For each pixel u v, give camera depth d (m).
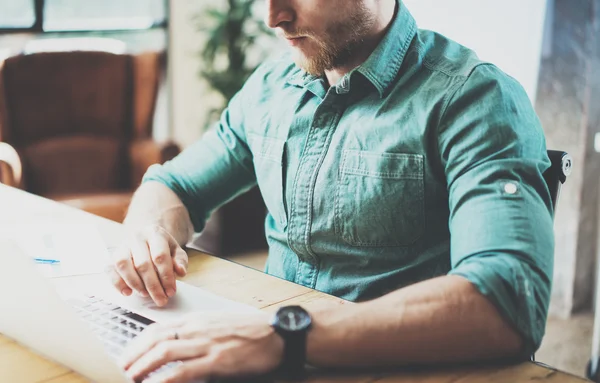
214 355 0.71
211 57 3.47
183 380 0.69
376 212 1.08
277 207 1.22
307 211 1.15
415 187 1.06
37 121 2.70
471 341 0.75
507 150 0.93
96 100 2.80
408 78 1.09
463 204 0.90
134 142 2.79
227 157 1.34
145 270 0.93
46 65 2.72
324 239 1.14
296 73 1.25
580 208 2.37
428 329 0.75
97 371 0.67
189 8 3.77
